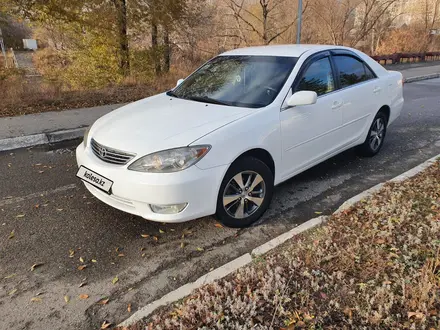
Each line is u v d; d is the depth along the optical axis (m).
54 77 12.86
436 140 6.15
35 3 11.29
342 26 21.19
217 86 3.98
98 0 11.92
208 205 3.02
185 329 2.05
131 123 3.35
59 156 5.34
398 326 2.02
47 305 2.45
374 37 27.09
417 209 3.28
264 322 2.10
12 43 35.03
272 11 17.84
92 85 12.09
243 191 3.28
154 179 2.81
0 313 2.37
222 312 2.15
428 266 2.42
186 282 2.68
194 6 14.16
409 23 29.16
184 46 15.90
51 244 3.11
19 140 5.82
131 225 3.41
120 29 12.95
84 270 2.80
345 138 4.50
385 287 2.29
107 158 3.09
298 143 3.72
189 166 2.85
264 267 2.61
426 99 10.05
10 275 2.73
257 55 4.17
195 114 3.38
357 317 2.11
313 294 2.30
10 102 7.96
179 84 4.54
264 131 3.30
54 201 3.86
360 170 4.81
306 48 4.20
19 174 4.61
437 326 2.00
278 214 3.65
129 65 13.65
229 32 17.50
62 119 7.02
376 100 4.90
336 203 3.89
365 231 2.99
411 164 5.04
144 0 12.77
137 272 2.79
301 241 2.95
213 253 3.02
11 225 3.38
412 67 19.08
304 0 18.77
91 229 3.34
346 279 2.42
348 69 4.51
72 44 13.59
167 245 3.12
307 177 4.58
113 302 2.48
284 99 3.54
